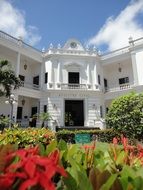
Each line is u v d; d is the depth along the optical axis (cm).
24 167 105
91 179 142
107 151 259
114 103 1533
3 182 102
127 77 2930
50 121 2512
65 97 2694
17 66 2530
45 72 2820
